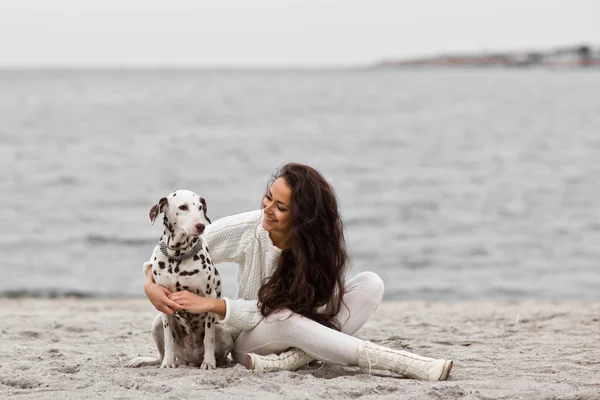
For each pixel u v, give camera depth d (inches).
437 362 186.1
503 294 498.3
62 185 922.1
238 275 211.2
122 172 1040.2
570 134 1642.5
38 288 497.0
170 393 168.6
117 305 427.8
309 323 194.4
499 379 190.2
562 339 262.7
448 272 559.8
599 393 171.9
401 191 919.7
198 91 4414.4
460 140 1531.7
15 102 2866.6
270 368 194.1
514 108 2635.3
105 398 166.9
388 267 574.9
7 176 981.8
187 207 191.9
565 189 925.2
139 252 607.2
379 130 1752.0
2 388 182.1
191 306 191.6
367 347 191.2
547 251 621.9
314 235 194.4
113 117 2087.8
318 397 166.6
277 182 195.2
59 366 207.8
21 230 676.1
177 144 1411.2
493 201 851.4
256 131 1701.5
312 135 1617.9
